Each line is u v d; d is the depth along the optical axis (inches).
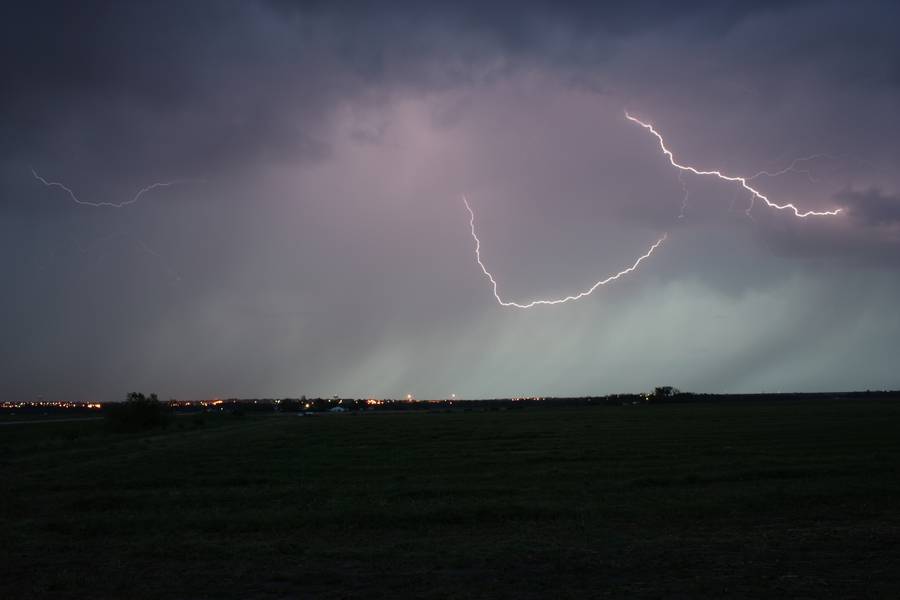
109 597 355.6
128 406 2388.0
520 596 348.8
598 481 801.6
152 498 706.8
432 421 3009.4
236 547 471.2
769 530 510.0
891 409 3240.7
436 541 489.4
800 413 2893.7
